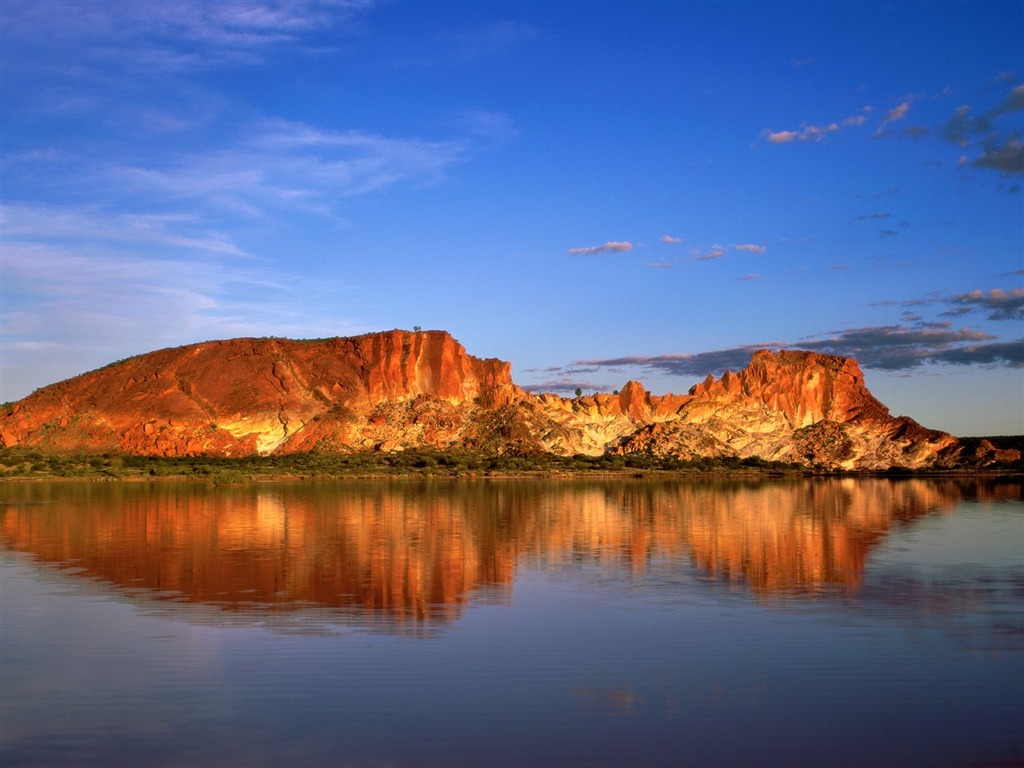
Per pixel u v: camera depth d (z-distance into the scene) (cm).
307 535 5003
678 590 3225
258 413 19812
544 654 2302
